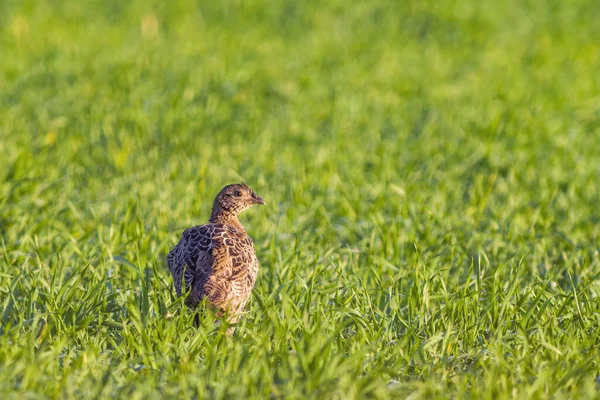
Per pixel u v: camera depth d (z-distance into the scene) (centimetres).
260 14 3575
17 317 941
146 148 1823
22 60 2609
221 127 1997
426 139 1944
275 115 2153
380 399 774
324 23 3425
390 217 1373
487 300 1015
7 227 1282
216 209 1077
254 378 790
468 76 2588
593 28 3412
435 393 796
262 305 946
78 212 1379
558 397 773
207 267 923
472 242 1259
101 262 1091
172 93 2220
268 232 1294
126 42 2983
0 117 1997
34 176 1524
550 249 1253
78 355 876
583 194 1548
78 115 2034
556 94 2345
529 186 1603
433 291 1062
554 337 923
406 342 885
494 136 1931
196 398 783
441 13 3569
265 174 1655
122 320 934
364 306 1004
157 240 1216
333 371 788
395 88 2409
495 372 806
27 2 3603
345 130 2000
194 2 3722
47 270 1077
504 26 3428
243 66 2614
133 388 803
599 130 2045
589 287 1077
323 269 1090
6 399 748
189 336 905
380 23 3441
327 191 1523
